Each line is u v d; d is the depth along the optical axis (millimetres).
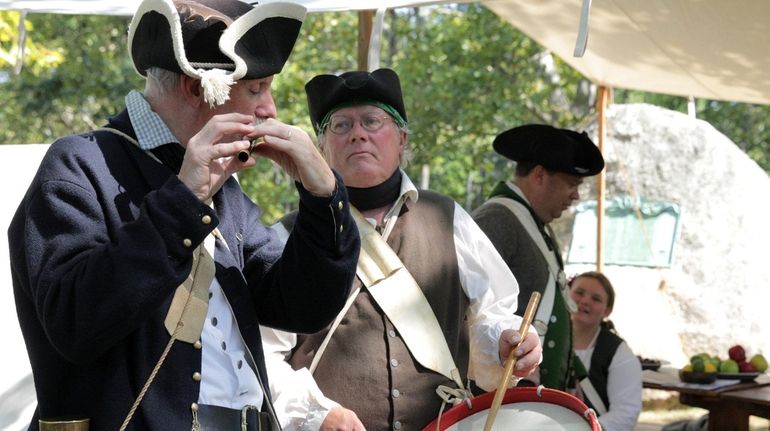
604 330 5793
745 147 19109
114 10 4375
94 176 2059
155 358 2070
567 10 6031
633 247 10602
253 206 2416
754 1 5203
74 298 1909
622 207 10688
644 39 6285
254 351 2225
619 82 7531
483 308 3418
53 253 1977
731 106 18172
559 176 4652
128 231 1924
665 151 10758
